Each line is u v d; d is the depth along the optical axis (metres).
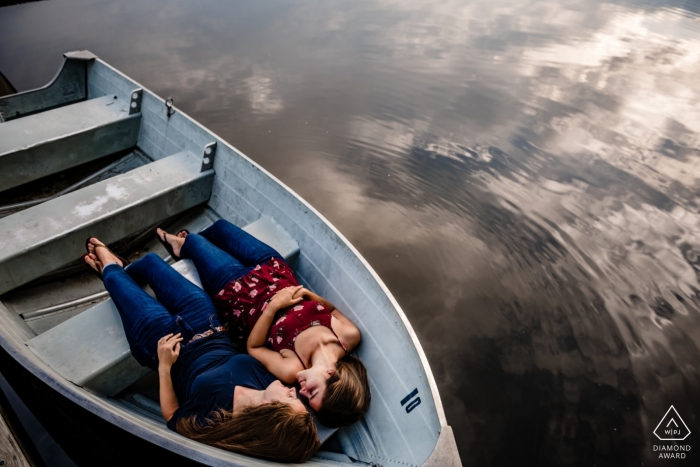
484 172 4.42
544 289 3.32
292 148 4.65
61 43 6.38
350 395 1.65
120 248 2.77
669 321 3.11
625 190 4.25
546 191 4.21
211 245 2.15
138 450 1.53
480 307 3.17
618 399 2.66
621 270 3.46
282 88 5.69
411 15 8.48
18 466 1.81
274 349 1.81
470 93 5.80
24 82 5.23
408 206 4.02
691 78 6.38
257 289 1.93
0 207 3.03
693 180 4.39
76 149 3.13
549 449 2.42
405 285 3.30
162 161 2.92
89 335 1.87
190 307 1.84
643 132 5.11
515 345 2.94
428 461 1.34
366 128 5.02
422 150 4.71
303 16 8.15
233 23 7.66
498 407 2.60
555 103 5.63
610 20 8.65
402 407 1.72
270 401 1.53
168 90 5.47
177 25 7.42
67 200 2.54
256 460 1.47
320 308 1.86
